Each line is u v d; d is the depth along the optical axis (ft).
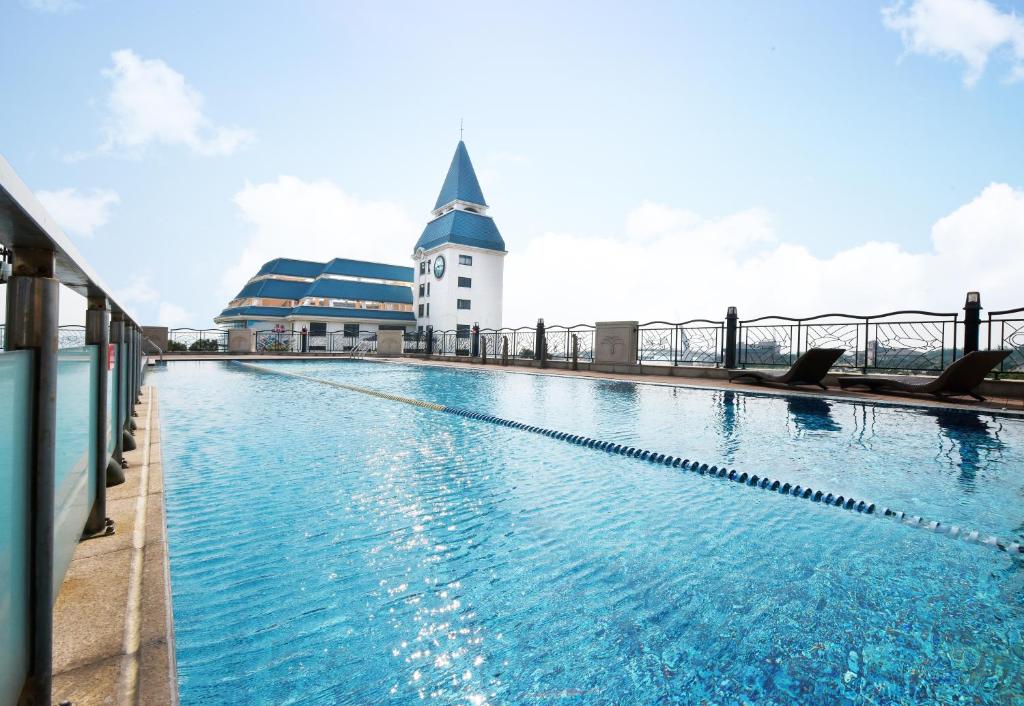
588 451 17.04
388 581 7.70
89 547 7.62
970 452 16.34
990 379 28.50
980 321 29.53
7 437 3.12
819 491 12.12
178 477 13.14
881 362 33.99
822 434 19.44
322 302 167.84
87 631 5.35
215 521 10.05
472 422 22.89
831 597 7.28
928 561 8.49
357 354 101.30
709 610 6.89
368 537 9.39
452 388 38.22
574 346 53.67
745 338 41.09
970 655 5.90
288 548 8.84
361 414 24.86
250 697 5.14
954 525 10.00
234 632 6.29
